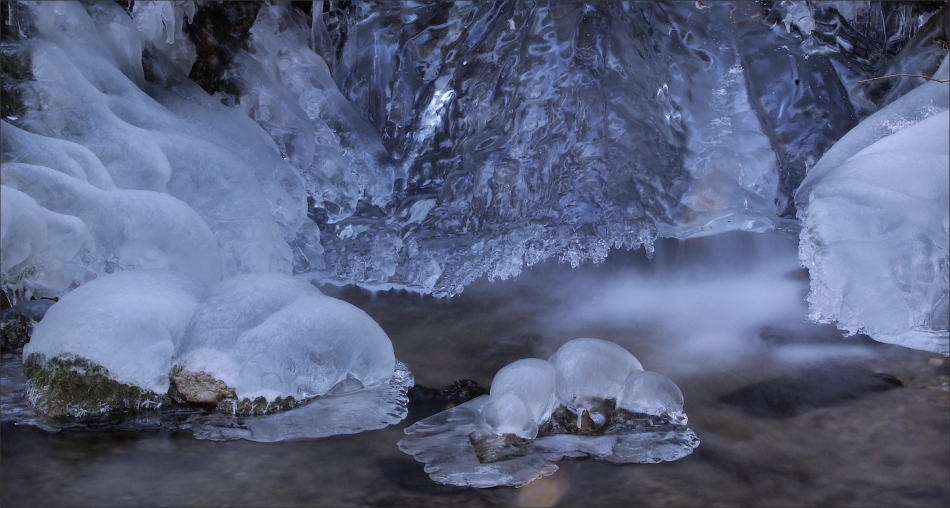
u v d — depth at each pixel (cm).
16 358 338
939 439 271
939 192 366
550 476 247
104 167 393
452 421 285
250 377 294
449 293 453
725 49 557
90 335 295
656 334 381
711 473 249
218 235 424
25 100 400
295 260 486
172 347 304
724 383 323
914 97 426
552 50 546
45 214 352
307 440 274
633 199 505
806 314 401
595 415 282
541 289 453
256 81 529
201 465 254
